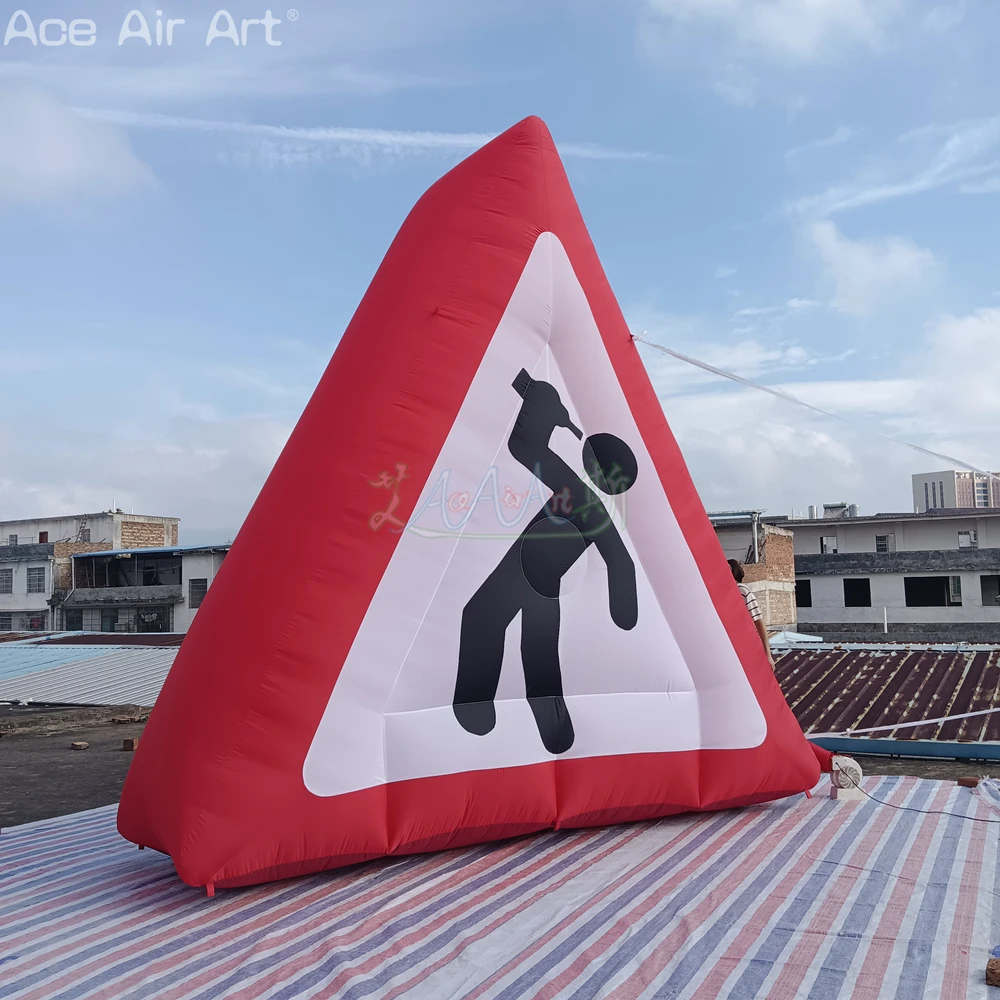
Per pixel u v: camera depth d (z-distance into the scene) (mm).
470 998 2162
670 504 3801
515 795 3369
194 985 2287
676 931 2535
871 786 4273
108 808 4707
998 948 2344
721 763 3715
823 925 2537
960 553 30750
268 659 3008
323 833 3016
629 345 3855
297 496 3203
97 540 40000
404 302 3439
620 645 3652
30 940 2627
